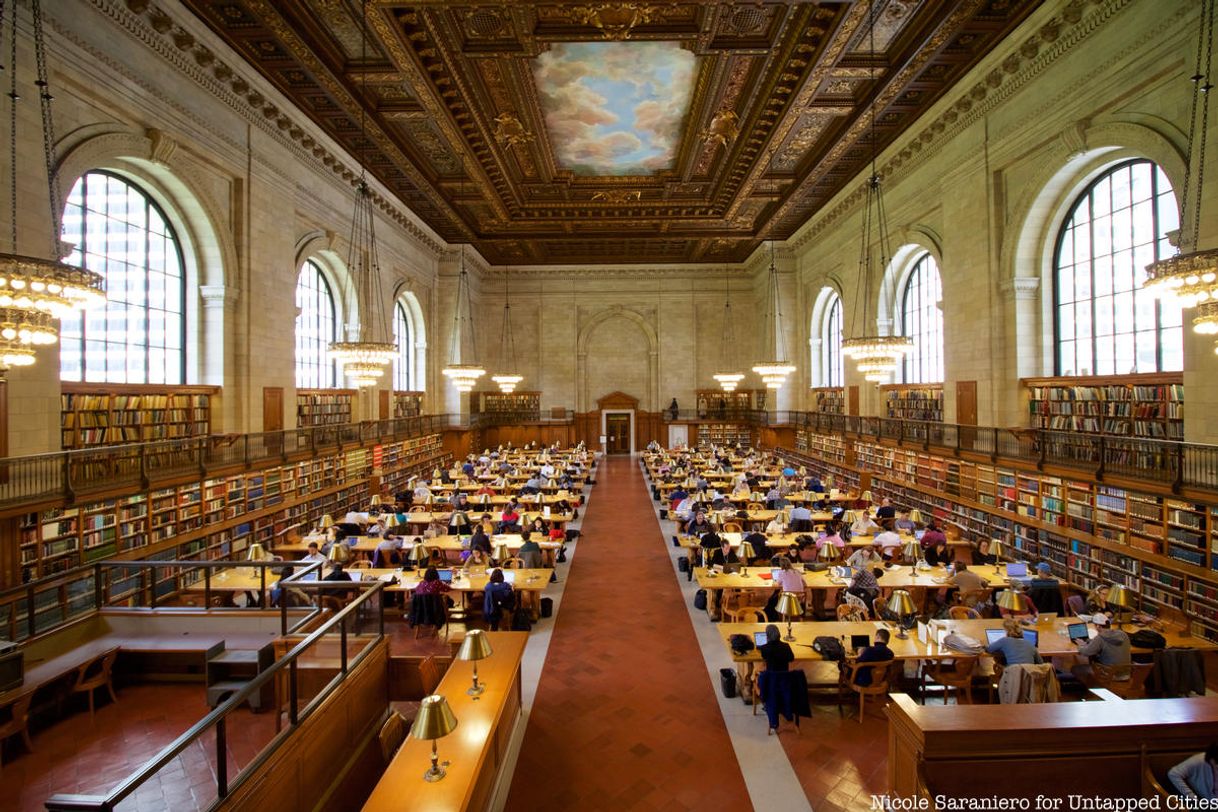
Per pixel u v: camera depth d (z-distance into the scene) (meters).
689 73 13.37
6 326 5.39
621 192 20.83
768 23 11.04
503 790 5.48
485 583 9.15
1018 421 12.61
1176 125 8.58
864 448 19.34
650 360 32.97
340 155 16.42
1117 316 10.75
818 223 23.41
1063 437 10.59
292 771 4.73
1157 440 8.59
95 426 9.74
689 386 32.69
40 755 5.90
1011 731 3.84
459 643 8.35
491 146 16.08
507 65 12.61
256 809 4.22
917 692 7.16
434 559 11.27
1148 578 8.63
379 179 19.19
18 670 6.00
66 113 8.65
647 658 8.26
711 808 5.25
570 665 8.05
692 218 23.83
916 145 15.80
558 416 32.75
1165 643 6.90
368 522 12.64
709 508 14.28
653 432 32.59
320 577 8.11
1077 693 6.97
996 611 8.27
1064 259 12.07
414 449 23.11
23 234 7.89
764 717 6.71
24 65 7.86
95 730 6.36
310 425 16.22
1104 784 3.91
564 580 11.73
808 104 13.77
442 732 3.94
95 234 10.05
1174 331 9.57
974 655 6.54
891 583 8.79
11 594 6.85
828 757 5.97
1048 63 11.05
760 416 30.16
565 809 5.24
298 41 11.06
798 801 5.33
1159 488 8.34
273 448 13.42
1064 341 12.08
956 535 12.67
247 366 12.94
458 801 4.07
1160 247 9.84
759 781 5.61
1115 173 10.76
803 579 8.80
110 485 8.76
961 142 14.06
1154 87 8.96
